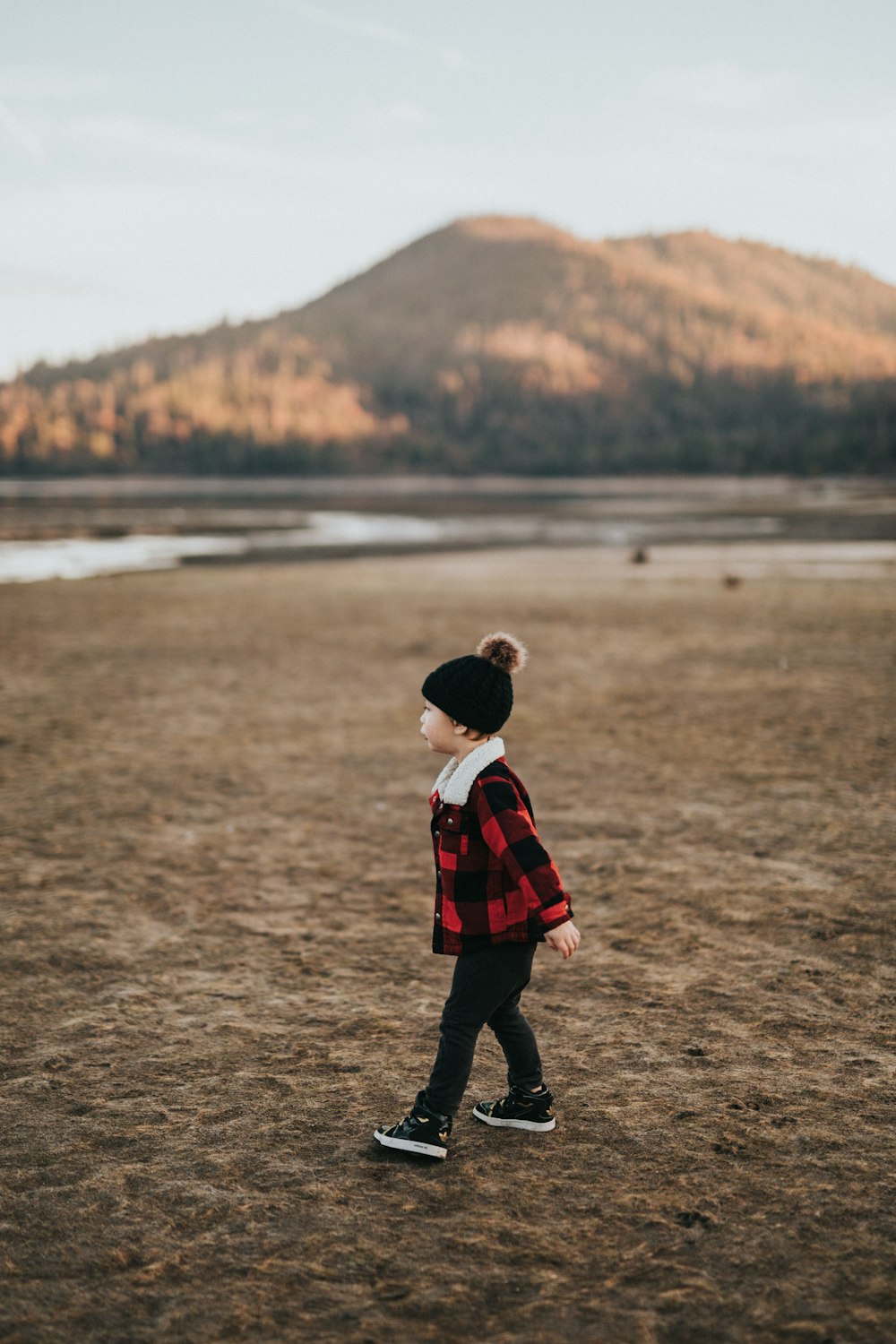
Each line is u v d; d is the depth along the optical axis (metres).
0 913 4.60
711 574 22.97
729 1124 2.85
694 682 10.48
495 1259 2.31
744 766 7.15
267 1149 2.77
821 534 37.69
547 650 12.64
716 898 4.73
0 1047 3.38
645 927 4.40
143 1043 3.40
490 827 2.63
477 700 2.66
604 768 7.14
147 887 4.96
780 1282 2.21
